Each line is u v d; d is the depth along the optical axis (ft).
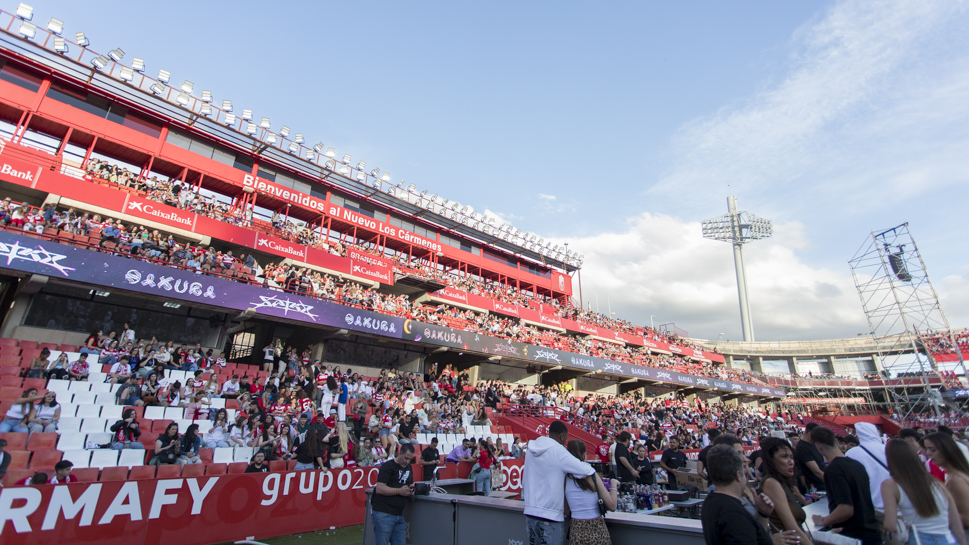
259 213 85.61
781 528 12.91
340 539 27.04
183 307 57.52
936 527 13.32
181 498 23.77
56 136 66.74
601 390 119.44
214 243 72.23
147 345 48.98
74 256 46.34
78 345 49.96
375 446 44.24
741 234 232.32
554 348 98.89
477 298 106.01
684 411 116.47
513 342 90.12
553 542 14.19
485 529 18.24
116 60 67.87
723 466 10.80
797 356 181.06
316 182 92.02
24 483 26.12
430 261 111.65
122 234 55.31
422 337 75.41
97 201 59.47
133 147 69.97
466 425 64.75
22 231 46.50
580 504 14.29
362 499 31.53
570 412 84.84
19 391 36.09
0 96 59.57
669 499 31.68
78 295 51.06
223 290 55.72
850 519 13.65
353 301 72.74
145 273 50.24
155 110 72.49
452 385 76.74
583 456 15.48
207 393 45.21
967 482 14.20
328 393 55.72
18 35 61.00
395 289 97.30
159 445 32.24
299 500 28.32
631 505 27.73
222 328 59.72
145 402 40.70
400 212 105.50
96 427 36.19
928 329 120.47
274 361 60.34
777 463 12.70
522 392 88.48
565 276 145.59
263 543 25.66
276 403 48.91
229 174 79.05
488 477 38.88
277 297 60.03
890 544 14.01
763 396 155.84
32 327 47.93
